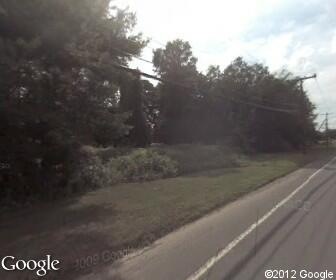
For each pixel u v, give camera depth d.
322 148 79.81
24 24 12.04
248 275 6.77
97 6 13.84
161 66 54.47
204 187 18.28
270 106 59.97
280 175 25.02
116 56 15.82
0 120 12.20
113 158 22.92
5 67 11.29
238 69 60.38
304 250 8.15
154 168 23.62
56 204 13.70
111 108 15.01
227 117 55.62
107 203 13.78
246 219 11.56
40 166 14.41
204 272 6.97
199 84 54.84
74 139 14.05
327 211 12.67
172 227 10.57
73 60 13.43
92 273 7.10
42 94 12.90
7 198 13.43
